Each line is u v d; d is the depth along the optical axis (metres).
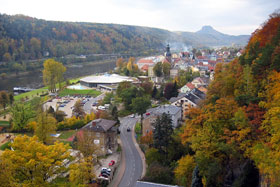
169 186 50.84
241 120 54.81
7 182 44.84
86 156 75.06
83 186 55.22
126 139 108.19
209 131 59.47
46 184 51.38
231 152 54.44
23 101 174.75
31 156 51.19
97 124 92.50
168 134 78.50
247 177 53.59
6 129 116.94
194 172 59.94
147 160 79.00
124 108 146.50
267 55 70.62
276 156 41.44
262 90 63.84
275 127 47.00
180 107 115.12
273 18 88.12
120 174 79.31
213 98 79.38
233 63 104.38
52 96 197.12
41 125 96.00
